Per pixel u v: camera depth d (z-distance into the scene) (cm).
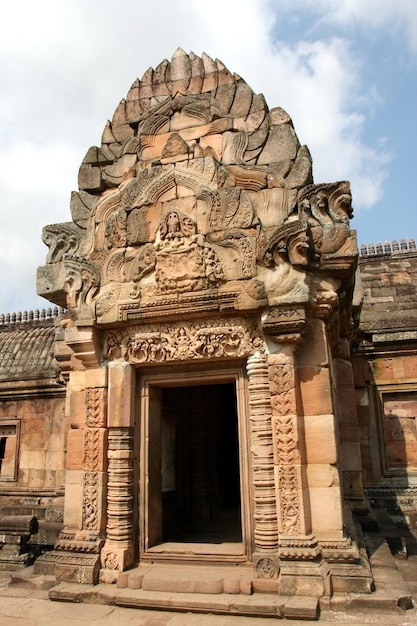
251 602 625
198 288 786
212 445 1252
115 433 800
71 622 618
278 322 726
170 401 1199
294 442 702
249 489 744
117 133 958
